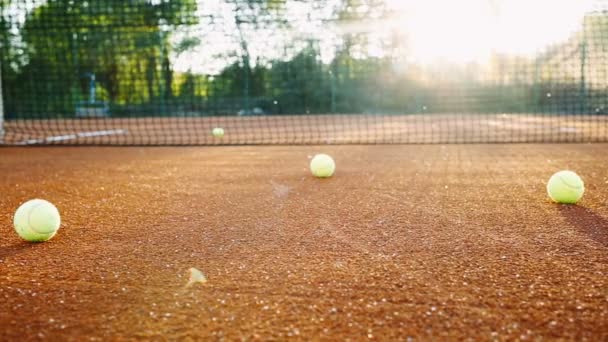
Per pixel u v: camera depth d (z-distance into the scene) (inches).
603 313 63.6
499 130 461.4
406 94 761.0
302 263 83.9
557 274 77.5
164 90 710.5
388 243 95.1
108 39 573.0
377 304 66.9
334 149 303.1
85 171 211.9
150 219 118.1
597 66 478.9
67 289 74.1
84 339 58.8
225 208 129.3
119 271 81.5
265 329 60.2
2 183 181.5
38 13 436.1
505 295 69.5
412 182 168.6
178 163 237.6
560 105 650.8
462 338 57.5
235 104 768.3
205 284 74.9
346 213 121.4
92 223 114.7
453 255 87.4
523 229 104.6
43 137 440.5
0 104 385.4
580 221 110.8
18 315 65.5
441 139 379.9
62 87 574.6
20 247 95.9
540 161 228.2
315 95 779.4
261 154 279.0
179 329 60.6
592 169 198.2
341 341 57.1
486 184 162.7
